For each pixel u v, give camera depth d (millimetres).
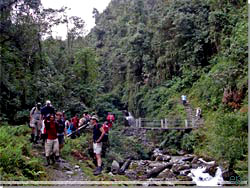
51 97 17859
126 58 41281
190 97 27172
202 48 29125
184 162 15219
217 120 12039
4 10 16312
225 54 23109
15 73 15969
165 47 33438
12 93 15078
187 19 30344
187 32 30453
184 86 29141
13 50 16922
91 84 25094
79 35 29812
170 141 22375
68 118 18547
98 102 28047
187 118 23984
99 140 7809
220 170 11164
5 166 6152
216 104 22422
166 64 32750
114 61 45000
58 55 25031
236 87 19344
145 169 13383
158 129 23062
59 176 7121
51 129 7738
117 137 16953
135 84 37125
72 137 12719
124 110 37281
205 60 29531
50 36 22438
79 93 23234
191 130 21469
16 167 6371
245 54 18938
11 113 14625
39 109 9477
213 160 14125
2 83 14445
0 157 6207
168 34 33156
